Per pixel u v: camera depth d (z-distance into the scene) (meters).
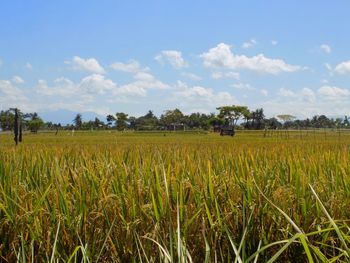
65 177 5.89
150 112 174.62
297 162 7.52
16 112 32.34
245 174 6.20
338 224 4.77
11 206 4.95
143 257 4.48
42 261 4.54
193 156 10.38
